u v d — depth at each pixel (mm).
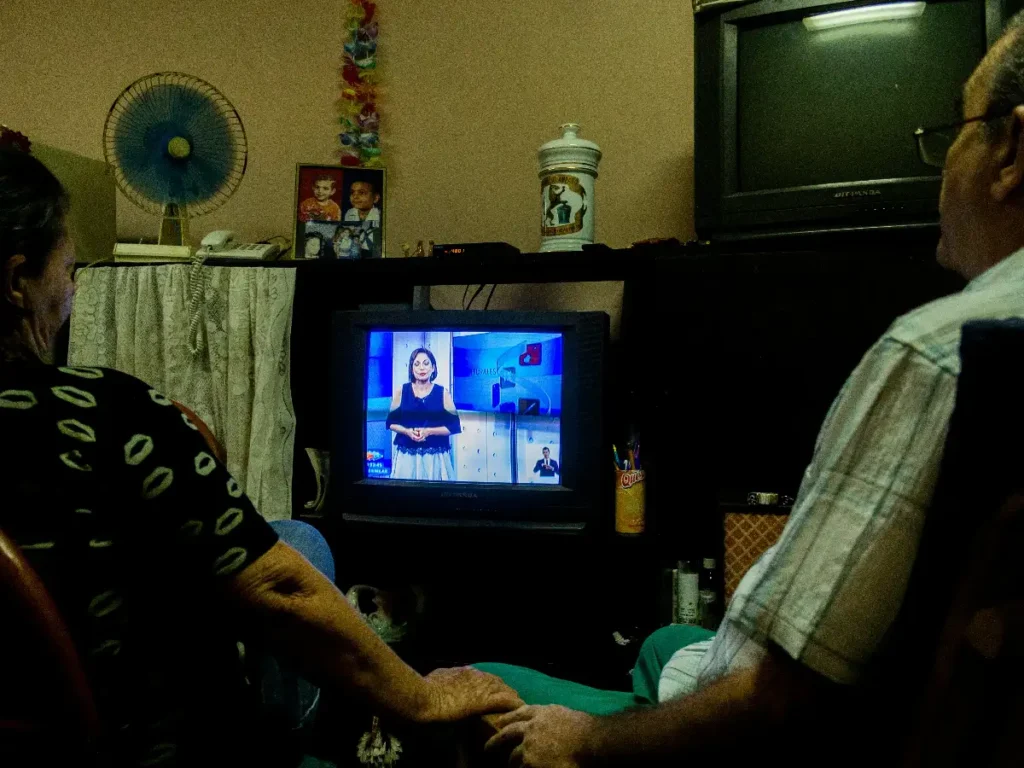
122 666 757
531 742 853
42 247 794
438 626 2266
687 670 1080
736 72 1877
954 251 868
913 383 669
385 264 2109
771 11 1830
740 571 1749
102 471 741
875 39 1789
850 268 1747
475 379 2029
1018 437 530
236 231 2645
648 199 2375
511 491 1997
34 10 2715
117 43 2680
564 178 2094
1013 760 500
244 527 811
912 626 614
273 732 925
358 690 881
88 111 2691
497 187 2496
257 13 2623
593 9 2406
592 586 2270
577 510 1975
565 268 2064
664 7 2355
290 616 828
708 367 1824
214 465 813
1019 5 1701
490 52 2490
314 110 2604
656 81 2363
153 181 2375
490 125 2496
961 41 1743
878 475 676
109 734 744
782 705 696
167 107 2371
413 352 2055
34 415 721
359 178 2363
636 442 2049
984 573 531
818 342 1765
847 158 1812
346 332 2070
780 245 1815
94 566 732
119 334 2211
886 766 649
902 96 1777
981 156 792
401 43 2551
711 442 1836
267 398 2152
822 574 683
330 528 2125
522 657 2074
